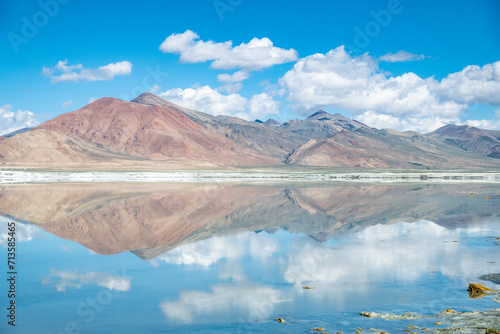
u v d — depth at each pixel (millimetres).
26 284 14641
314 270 16156
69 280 15102
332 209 36781
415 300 12555
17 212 33938
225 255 19047
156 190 57500
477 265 16625
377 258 18078
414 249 19891
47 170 118375
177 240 22859
